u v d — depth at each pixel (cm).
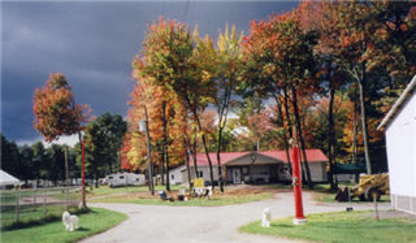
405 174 1780
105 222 2020
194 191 3775
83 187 2695
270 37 4162
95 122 9581
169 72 4038
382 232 1280
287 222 1697
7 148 9538
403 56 3738
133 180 7700
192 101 4619
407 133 1753
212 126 5916
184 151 5822
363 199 2714
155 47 4069
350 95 5841
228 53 4500
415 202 1675
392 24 3553
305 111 5750
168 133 5319
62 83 5941
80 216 2353
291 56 4122
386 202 2520
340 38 3497
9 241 1442
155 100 4825
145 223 1983
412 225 1389
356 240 1163
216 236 1459
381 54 3706
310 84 4534
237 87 4525
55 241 1416
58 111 5725
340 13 3400
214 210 2559
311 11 3731
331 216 1844
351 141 6209
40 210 2438
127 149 7044
